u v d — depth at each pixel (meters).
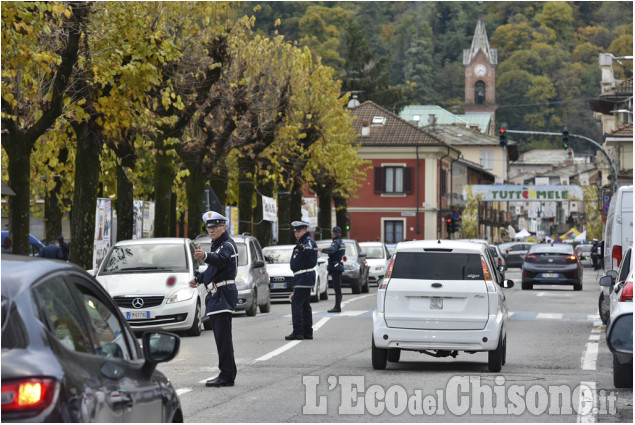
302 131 91.62
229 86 72.94
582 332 44.53
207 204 71.19
